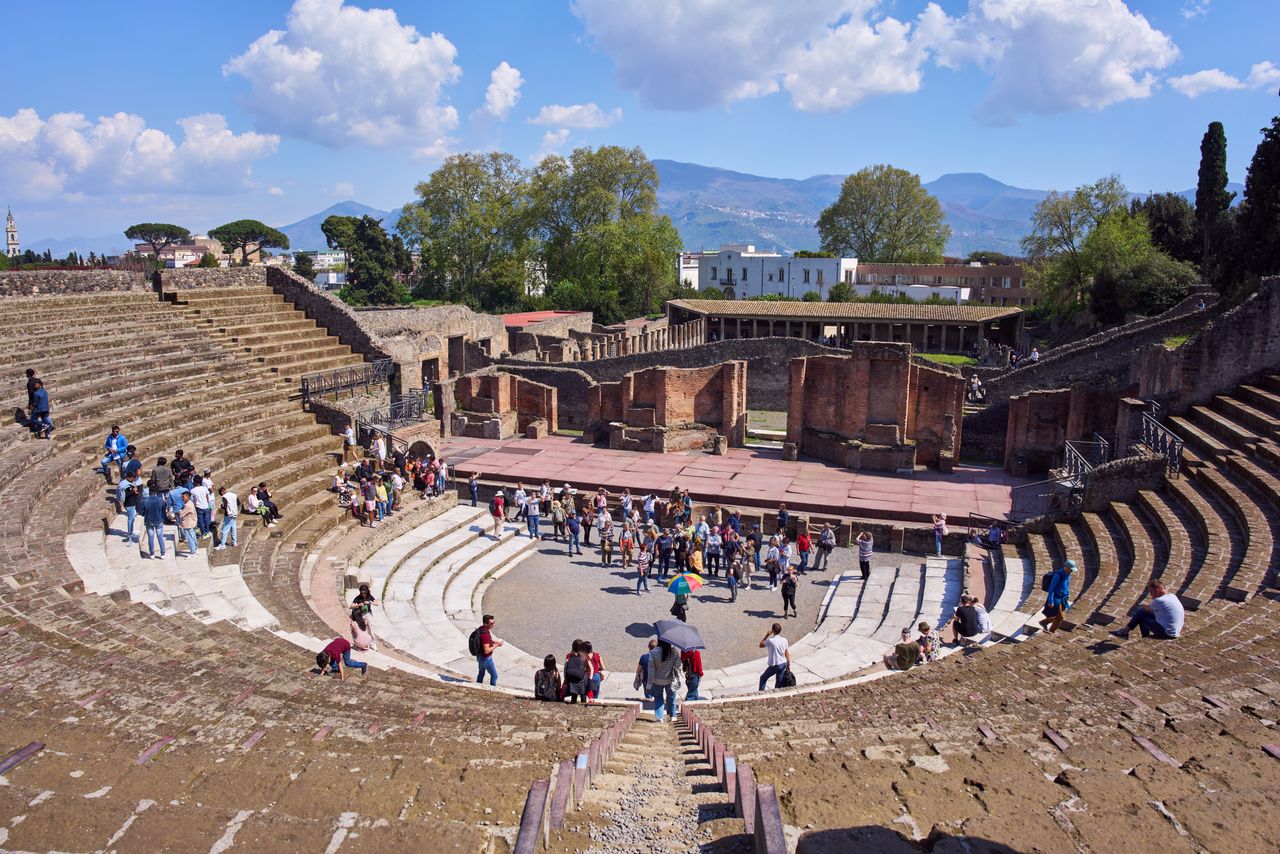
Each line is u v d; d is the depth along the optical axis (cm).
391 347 5238
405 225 11888
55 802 781
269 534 2869
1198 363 3625
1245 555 2227
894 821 816
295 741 1134
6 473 2481
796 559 3441
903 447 4319
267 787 918
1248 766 965
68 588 1959
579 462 4584
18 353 3269
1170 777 926
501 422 5184
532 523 3647
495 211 11806
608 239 10831
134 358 3719
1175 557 2427
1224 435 3212
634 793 970
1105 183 8969
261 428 3641
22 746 1037
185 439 3291
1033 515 3547
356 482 3525
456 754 1110
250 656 1734
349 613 2573
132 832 738
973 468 4450
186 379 3700
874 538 3541
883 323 8744
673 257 11881
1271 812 790
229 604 2197
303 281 4925
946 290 11619
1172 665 1594
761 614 2927
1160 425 3275
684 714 1758
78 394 3183
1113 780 917
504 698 1825
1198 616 1911
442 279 12025
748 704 1883
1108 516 3066
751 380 6600
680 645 1808
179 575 2319
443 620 2766
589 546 3622
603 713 1648
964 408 5244
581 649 1970
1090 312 7588
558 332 9044
